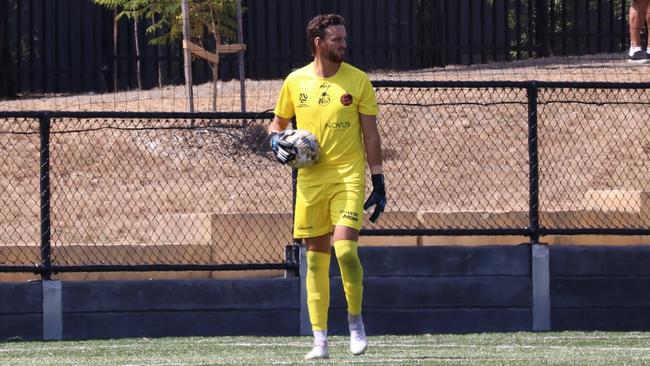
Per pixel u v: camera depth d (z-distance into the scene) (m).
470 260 41.16
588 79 67.19
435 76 70.56
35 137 59.66
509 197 56.59
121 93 71.56
